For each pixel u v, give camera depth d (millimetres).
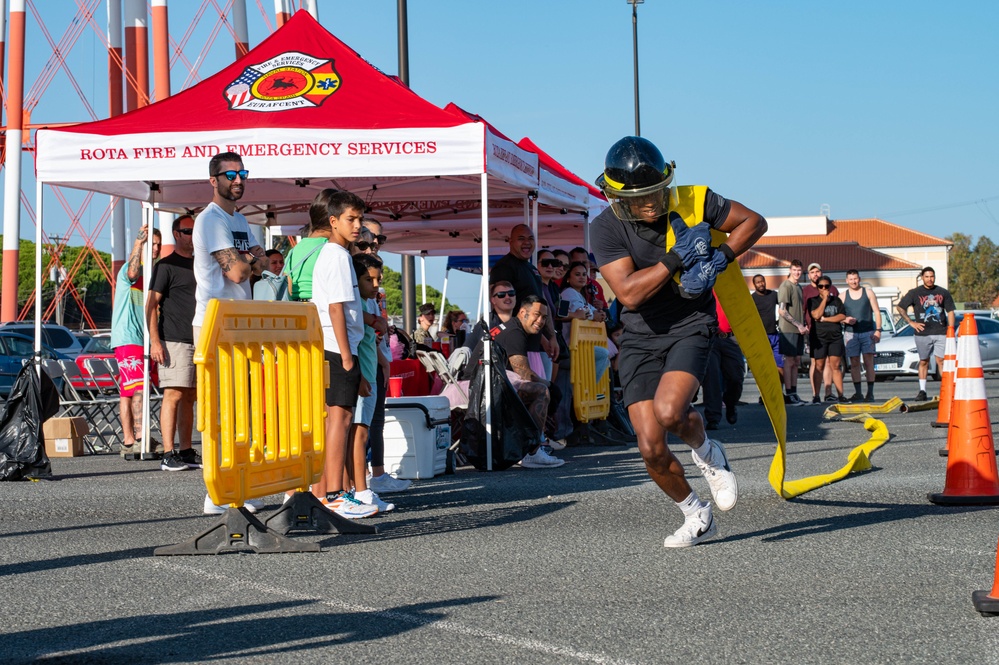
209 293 7059
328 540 5801
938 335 16562
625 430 11984
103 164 9305
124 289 10992
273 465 5688
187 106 9500
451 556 5266
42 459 8680
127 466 9719
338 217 6465
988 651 3514
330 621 4012
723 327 13305
